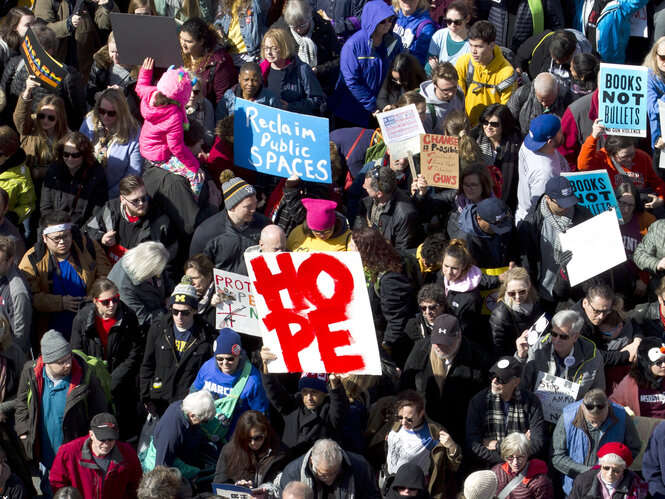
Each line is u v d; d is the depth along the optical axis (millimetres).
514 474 21906
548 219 25875
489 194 26891
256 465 21594
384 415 23047
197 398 21781
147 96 27219
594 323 24562
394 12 33875
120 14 28266
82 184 27578
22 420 22766
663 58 30031
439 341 22938
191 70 30391
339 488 21000
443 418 23719
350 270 19781
